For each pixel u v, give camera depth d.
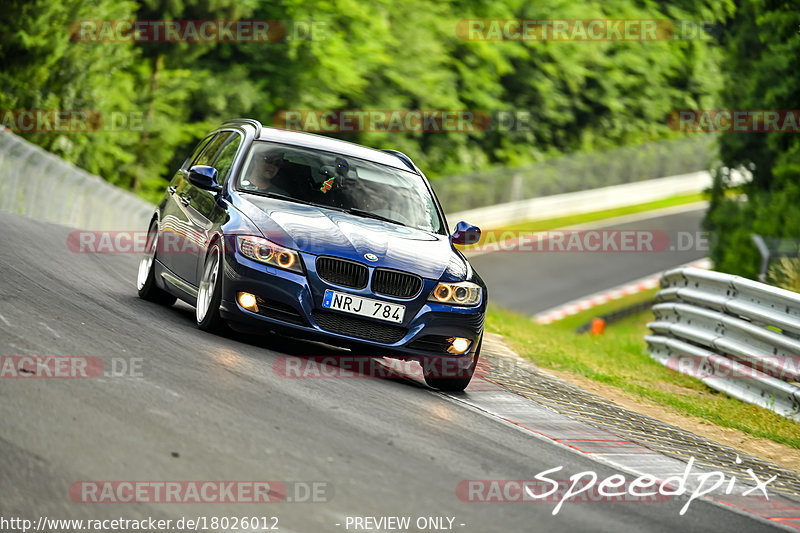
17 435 14.76
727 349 39.44
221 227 27.25
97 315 26.16
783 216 73.94
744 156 98.44
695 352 42.75
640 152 197.25
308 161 30.33
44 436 14.96
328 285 25.95
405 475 16.88
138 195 131.00
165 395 18.69
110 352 21.52
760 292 37.28
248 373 22.58
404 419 21.52
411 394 25.39
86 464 14.25
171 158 136.00
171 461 15.05
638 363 46.31
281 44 154.38
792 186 74.81
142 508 13.18
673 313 45.72
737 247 76.56
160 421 16.94
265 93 149.38
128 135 121.69
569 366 40.00
